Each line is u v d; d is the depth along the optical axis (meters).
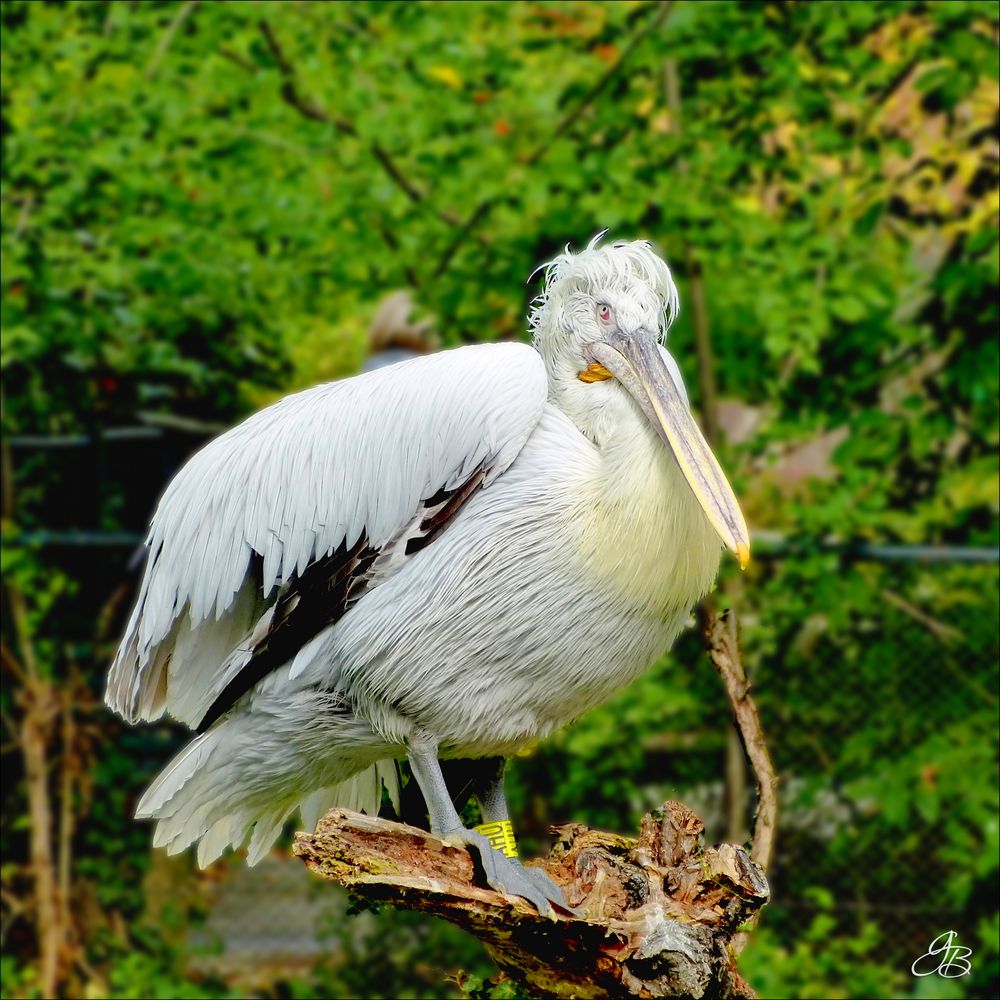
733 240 11.75
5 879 12.39
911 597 12.05
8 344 11.81
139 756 13.01
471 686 6.25
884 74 11.98
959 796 12.05
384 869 5.43
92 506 13.79
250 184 12.44
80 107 12.13
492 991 6.59
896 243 12.47
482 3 11.77
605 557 6.12
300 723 6.50
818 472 14.97
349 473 6.35
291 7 11.88
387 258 12.33
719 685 12.28
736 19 11.52
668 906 5.40
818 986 11.56
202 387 13.69
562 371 6.47
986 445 12.25
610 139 12.13
